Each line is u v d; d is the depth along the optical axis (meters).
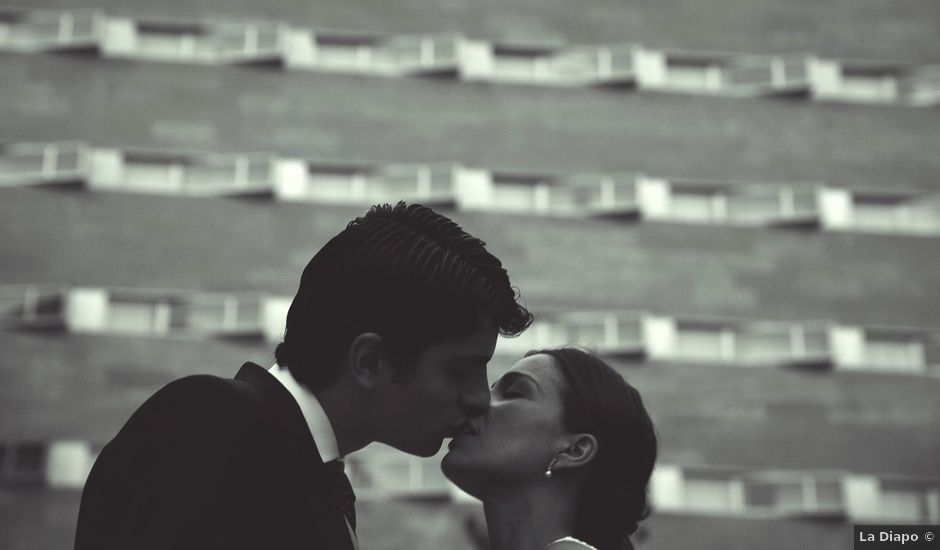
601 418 2.65
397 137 14.34
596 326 13.54
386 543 12.42
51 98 14.10
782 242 14.10
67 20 14.48
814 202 14.26
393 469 12.73
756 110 14.85
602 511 2.63
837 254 14.08
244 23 14.74
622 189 14.16
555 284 13.70
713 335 13.77
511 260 13.77
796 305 13.81
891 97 15.26
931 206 14.62
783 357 13.55
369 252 1.92
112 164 13.91
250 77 14.46
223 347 13.10
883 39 15.38
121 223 13.52
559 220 13.98
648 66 15.03
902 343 13.80
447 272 1.91
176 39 14.77
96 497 1.75
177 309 13.33
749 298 13.78
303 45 14.73
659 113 14.73
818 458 13.10
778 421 13.23
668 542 12.71
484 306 1.94
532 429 2.62
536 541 2.59
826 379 13.45
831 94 15.06
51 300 13.11
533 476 2.61
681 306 13.72
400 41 14.87
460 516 12.52
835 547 12.77
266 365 13.06
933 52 15.34
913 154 14.71
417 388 1.92
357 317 1.90
